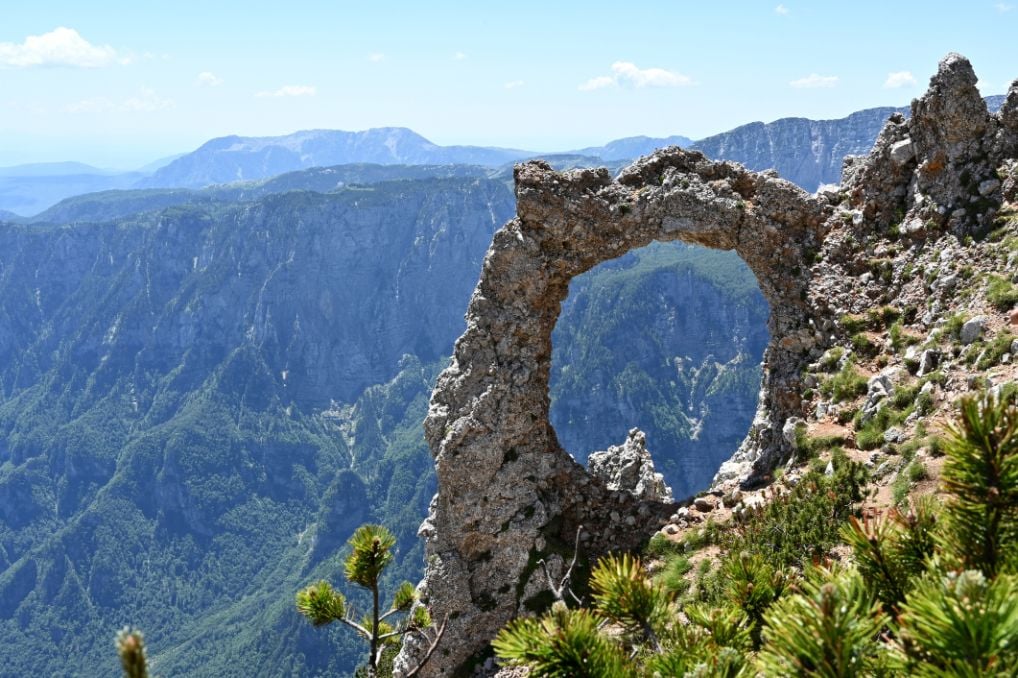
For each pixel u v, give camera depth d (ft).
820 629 16.53
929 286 81.71
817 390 84.48
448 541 85.81
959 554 19.06
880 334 84.02
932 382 71.77
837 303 88.02
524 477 85.92
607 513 87.92
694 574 72.18
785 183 92.43
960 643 14.83
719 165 92.94
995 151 84.48
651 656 21.34
